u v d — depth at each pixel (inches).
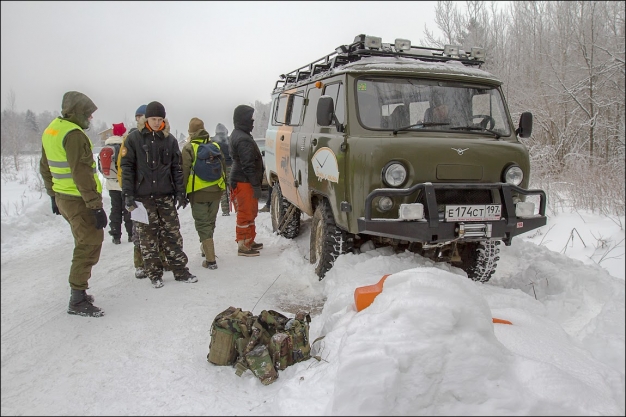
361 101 190.5
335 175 189.6
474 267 205.5
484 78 204.2
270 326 137.6
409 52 225.3
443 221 167.5
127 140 191.2
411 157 171.9
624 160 497.4
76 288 170.7
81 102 163.6
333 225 202.2
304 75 281.6
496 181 181.3
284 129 283.6
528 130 207.5
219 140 390.0
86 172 161.8
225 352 133.4
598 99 527.2
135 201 193.9
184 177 224.8
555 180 445.7
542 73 556.4
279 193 309.7
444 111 197.0
